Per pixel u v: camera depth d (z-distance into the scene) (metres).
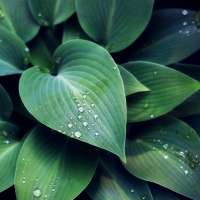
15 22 0.77
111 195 0.68
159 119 0.71
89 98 0.63
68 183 0.64
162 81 0.69
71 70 0.67
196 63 0.85
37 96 0.64
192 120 0.76
